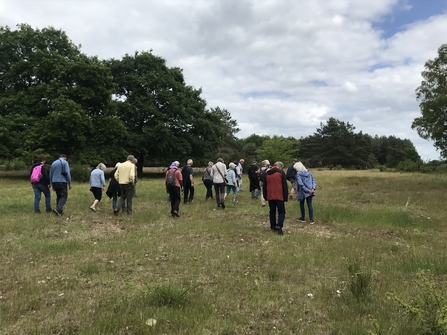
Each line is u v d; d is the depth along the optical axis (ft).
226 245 21.85
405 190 61.57
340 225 29.50
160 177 114.21
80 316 11.57
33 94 91.97
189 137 125.59
